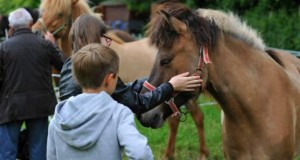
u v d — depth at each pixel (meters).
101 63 2.62
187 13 3.26
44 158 4.47
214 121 7.45
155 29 3.23
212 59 3.27
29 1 13.55
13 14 4.45
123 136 2.53
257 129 3.38
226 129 3.52
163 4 3.57
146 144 2.51
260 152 3.41
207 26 3.24
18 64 4.34
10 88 4.34
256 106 3.35
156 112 3.32
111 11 19.27
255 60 3.42
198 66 3.21
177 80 3.15
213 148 6.33
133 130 2.55
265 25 11.87
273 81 3.43
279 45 11.58
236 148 3.52
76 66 2.64
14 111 4.32
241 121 3.41
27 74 4.35
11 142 4.38
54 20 5.79
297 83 3.69
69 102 2.63
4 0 13.95
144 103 3.06
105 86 2.67
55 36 5.86
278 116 3.38
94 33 3.13
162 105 3.33
